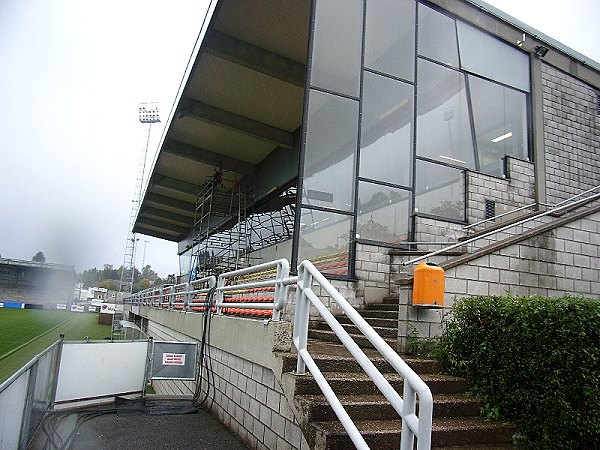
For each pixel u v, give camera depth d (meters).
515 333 3.70
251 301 6.34
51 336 21.50
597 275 5.91
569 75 10.80
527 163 9.55
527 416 3.52
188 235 26.78
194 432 5.13
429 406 2.10
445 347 4.38
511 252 5.36
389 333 5.32
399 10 8.71
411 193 8.05
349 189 7.56
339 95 7.79
